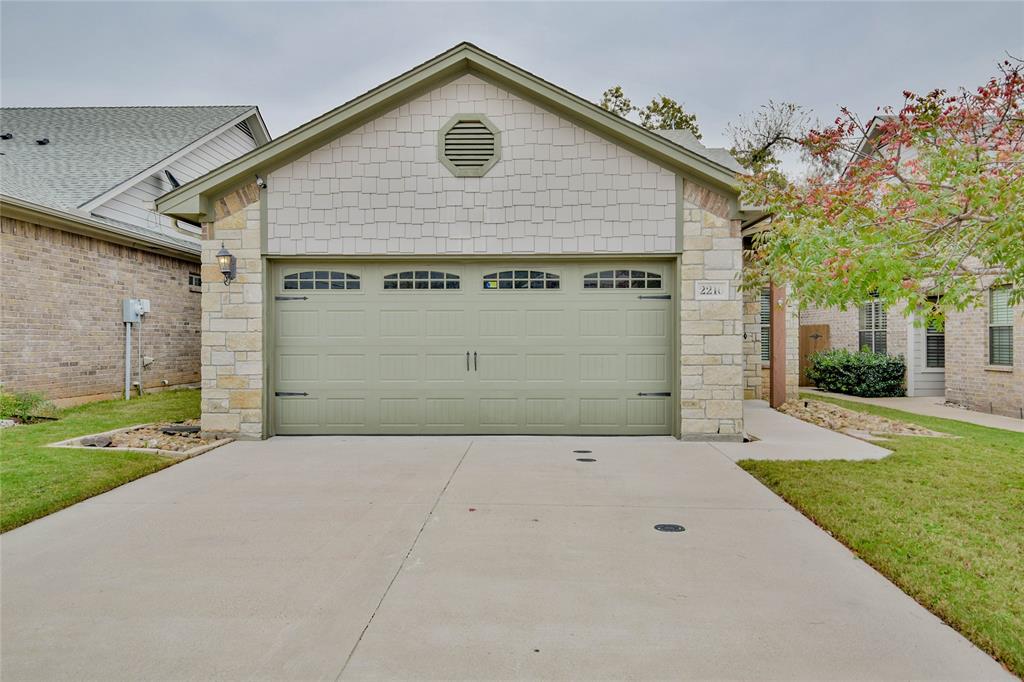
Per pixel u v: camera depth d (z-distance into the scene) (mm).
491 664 2818
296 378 8531
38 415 9820
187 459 7148
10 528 4688
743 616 3287
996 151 4668
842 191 5062
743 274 6848
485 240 8266
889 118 6230
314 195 8289
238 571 3887
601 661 2846
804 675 2730
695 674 2740
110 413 10508
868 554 4094
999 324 11445
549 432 8500
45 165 13125
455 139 8266
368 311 8531
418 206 8281
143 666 2793
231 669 2771
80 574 3842
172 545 4352
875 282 4582
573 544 4367
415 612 3330
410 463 6902
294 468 6684
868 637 3070
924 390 14586
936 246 4863
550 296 8461
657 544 4371
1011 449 7594
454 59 7996
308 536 4535
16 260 10188
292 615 3293
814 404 12180
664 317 8414
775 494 5668
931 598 3426
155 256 13695
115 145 14469
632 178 8180
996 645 2916
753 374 13070
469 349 8508
